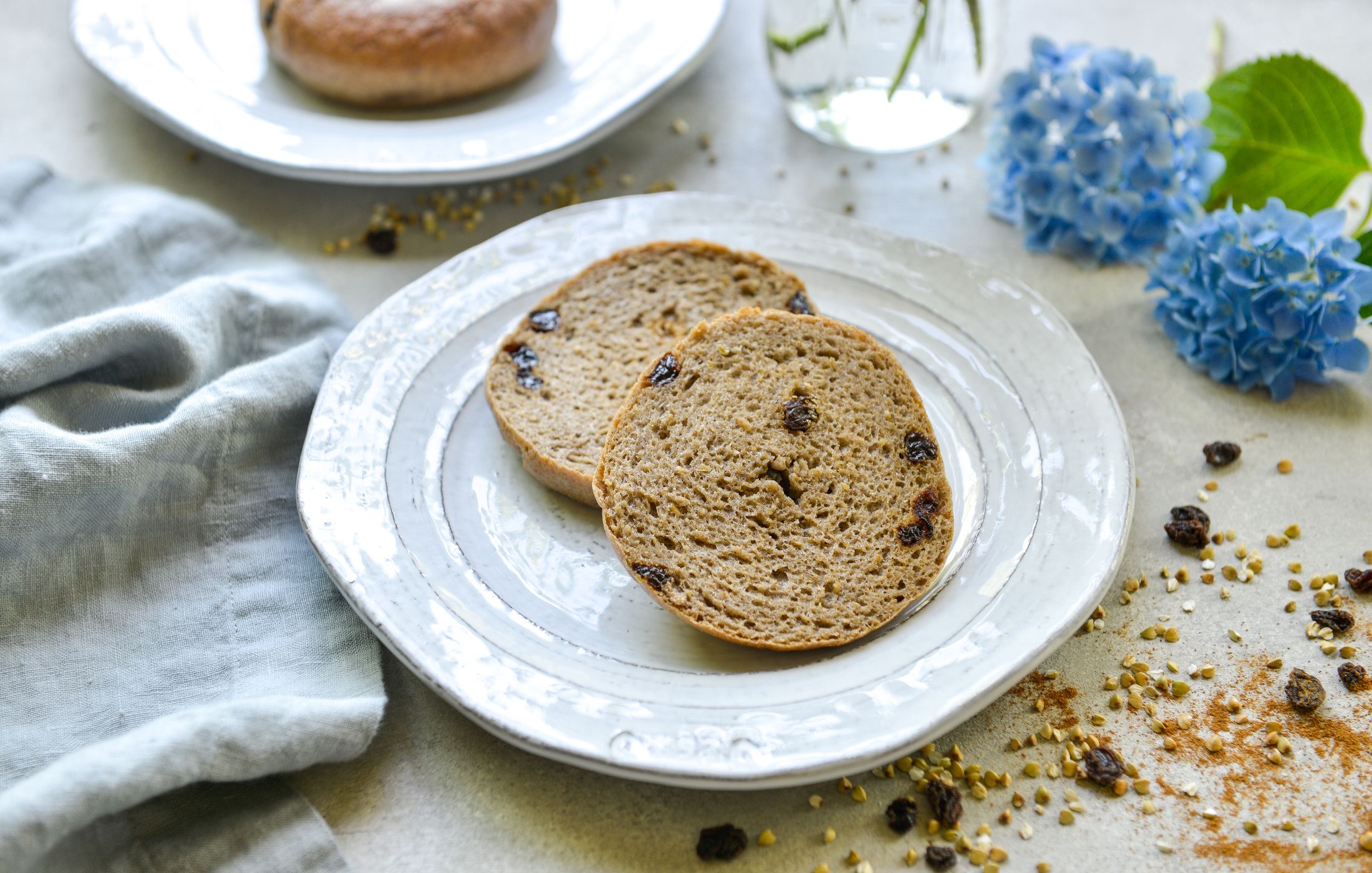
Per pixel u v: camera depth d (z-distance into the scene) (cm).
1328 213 58
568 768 49
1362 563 54
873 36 64
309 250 65
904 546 52
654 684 49
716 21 70
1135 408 60
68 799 45
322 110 67
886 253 61
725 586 51
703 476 52
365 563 51
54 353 54
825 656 50
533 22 67
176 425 53
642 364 57
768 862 48
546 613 52
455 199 68
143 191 64
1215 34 73
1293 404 60
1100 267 65
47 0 78
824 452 53
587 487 54
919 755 50
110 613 52
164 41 69
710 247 59
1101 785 49
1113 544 51
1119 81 62
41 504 52
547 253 61
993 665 48
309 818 48
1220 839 48
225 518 54
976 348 58
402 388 56
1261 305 58
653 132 71
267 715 47
